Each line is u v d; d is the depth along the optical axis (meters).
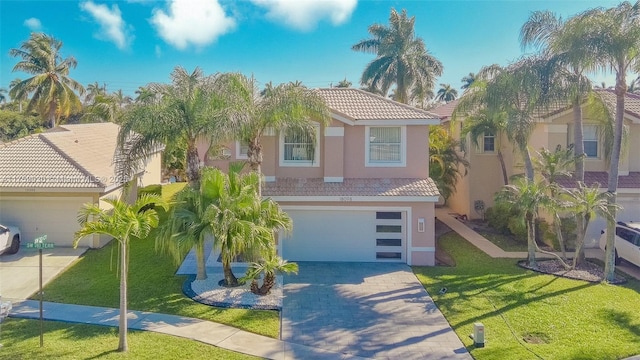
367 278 17.58
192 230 14.09
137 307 13.83
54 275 16.88
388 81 40.38
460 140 29.30
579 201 17.34
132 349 10.97
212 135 15.85
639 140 23.88
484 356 11.25
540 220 23.06
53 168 21.44
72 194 20.77
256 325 12.77
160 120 15.88
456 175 29.03
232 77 17.17
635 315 13.91
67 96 53.16
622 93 17.73
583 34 17.05
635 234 18.98
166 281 16.19
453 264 19.69
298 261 19.83
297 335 12.38
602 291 16.14
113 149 28.70
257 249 14.44
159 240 14.59
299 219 19.86
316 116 18.28
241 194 14.41
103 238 21.16
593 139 24.27
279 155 20.53
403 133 20.42
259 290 14.98
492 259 20.50
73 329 12.15
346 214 19.86
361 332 12.67
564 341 12.10
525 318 13.66
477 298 15.39
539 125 24.34
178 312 13.49
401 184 19.89
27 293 15.00
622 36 16.52
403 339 12.26
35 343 11.16
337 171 20.17
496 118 21.41
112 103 56.00
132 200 27.88
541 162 20.25
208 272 17.16
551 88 18.95
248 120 16.41
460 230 26.36
